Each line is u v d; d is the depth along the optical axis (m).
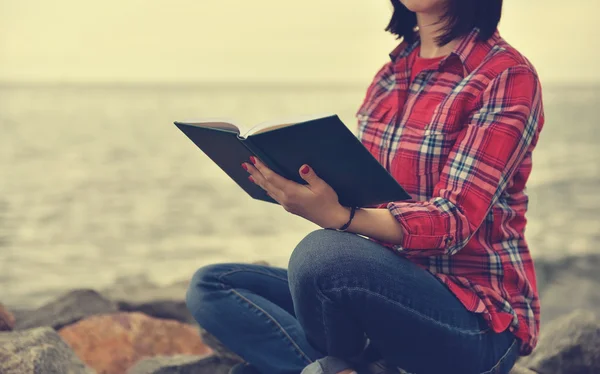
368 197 1.38
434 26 1.64
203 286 1.70
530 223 10.16
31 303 7.30
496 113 1.43
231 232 11.07
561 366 2.17
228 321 1.66
